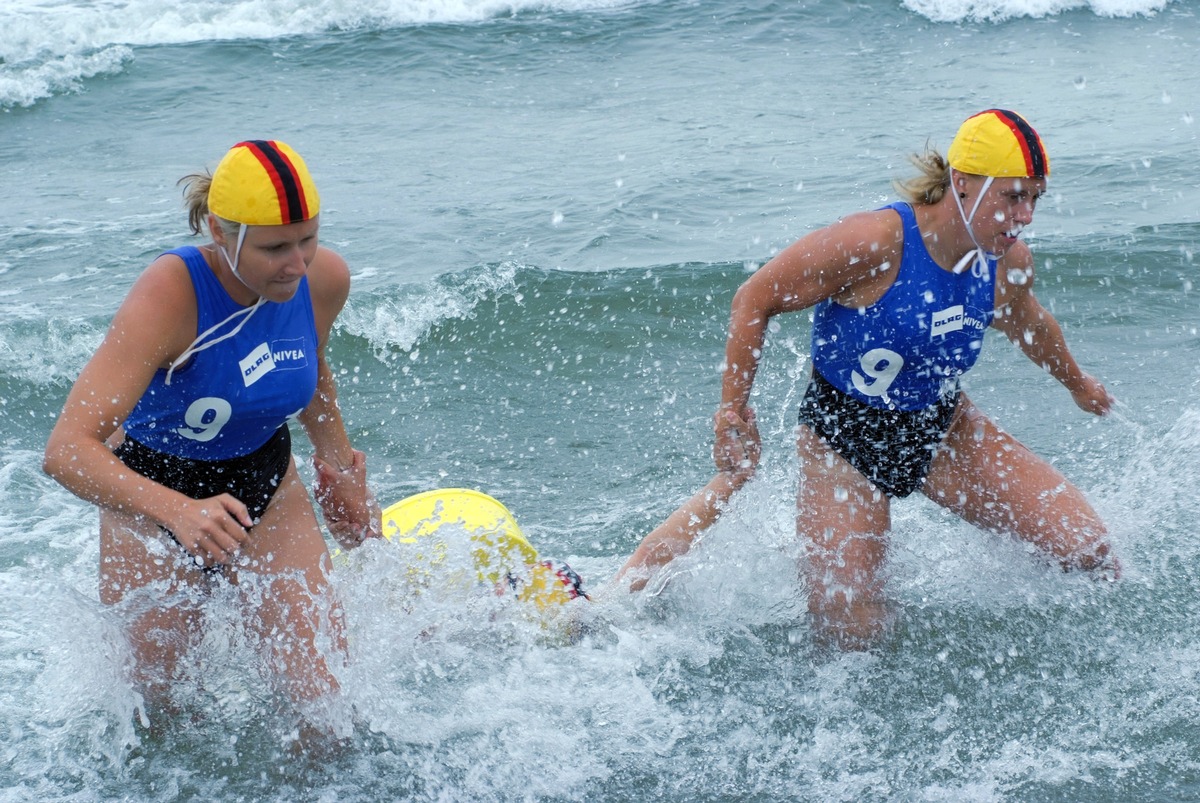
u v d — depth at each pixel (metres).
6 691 13.44
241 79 51.12
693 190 34.03
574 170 36.88
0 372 23.02
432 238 30.48
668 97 46.38
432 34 56.38
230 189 10.80
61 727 12.86
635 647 14.28
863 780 11.97
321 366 13.25
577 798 11.86
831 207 31.94
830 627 14.15
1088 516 14.43
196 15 57.28
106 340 11.12
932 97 44.62
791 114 42.84
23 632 14.60
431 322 25.28
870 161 36.22
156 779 12.14
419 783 12.08
